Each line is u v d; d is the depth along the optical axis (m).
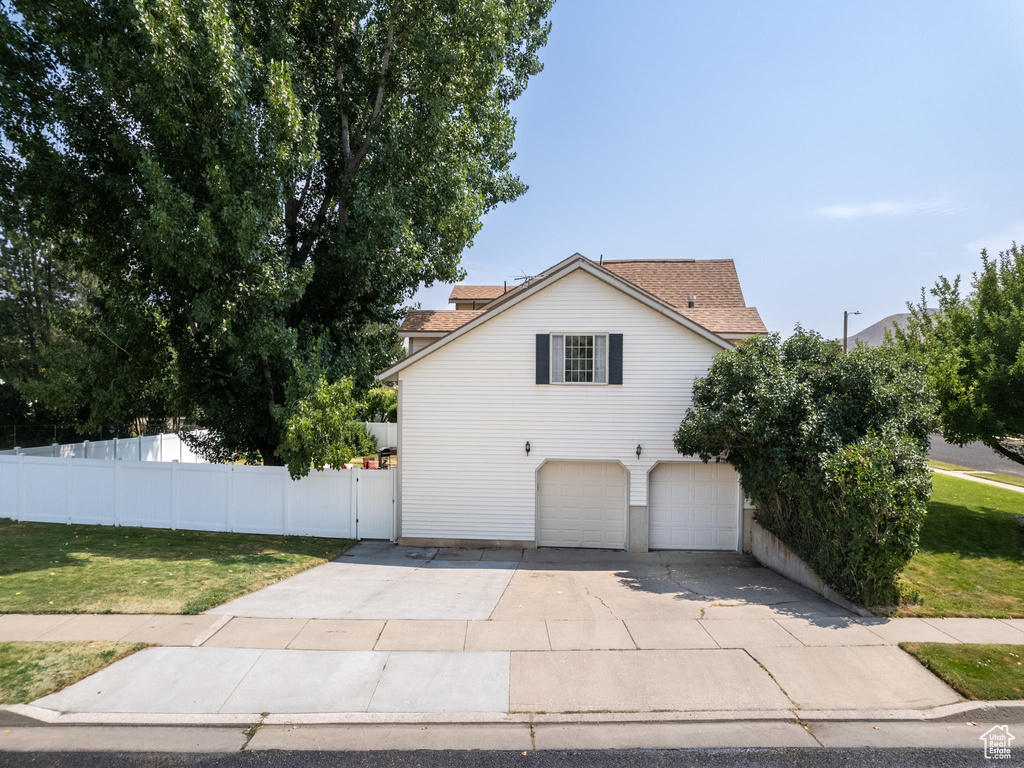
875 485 9.53
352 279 18.08
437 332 19.12
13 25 14.66
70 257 17.27
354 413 15.80
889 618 9.21
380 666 7.39
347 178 18.17
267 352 14.93
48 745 5.81
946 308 17.86
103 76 13.78
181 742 5.89
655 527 15.48
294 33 18.52
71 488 16.02
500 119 22.42
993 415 14.34
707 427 12.79
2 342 24.56
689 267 23.08
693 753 5.76
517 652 7.84
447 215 19.00
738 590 11.19
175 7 13.11
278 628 8.57
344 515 15.68
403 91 19.44
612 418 15.32
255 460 20.23
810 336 13.37
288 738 5.97
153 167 13.40
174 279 15.62
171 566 11.60
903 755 5.74
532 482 15.43
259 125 14.76
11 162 15.48
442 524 15.55
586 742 5.94
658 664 7.50
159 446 26.20
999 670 7.27
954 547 12.88
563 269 15.16
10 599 9.38
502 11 18.59
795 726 6.24
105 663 7.33
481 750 5.80
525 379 15.46
